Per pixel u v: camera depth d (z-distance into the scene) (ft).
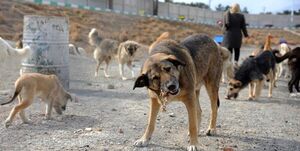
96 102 28.66
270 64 34.96
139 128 21.93
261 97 35.60
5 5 90.74
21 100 22.54
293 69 38.58
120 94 32.53
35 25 30.96
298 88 38.91
